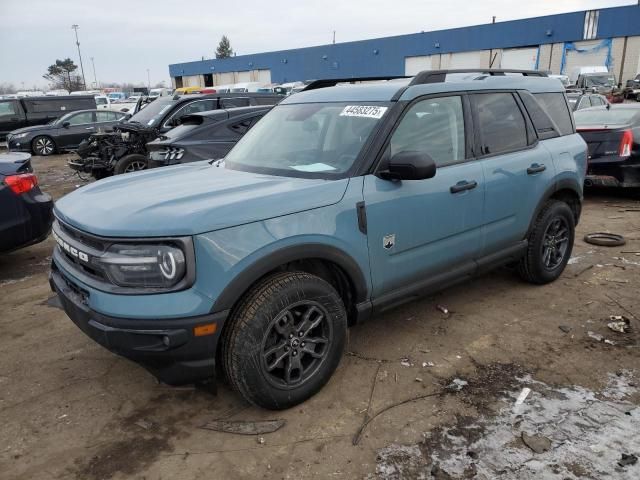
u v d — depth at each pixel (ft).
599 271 16.62
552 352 11.70
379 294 10.89
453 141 12.03
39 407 10.17
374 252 10.36
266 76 182.91
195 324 8.23
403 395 10.19
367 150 10.48
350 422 9.41
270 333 9.17
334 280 10.61
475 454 8.50
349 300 10.55
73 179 41.06
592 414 9.40
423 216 11.08
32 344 12.77
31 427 9.57
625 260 17.58
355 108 11.55
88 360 11.94
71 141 59.47
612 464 8.16
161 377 8.81
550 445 8.63
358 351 11.94
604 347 11.85
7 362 11.93
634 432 8.89
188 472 8.35
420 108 11.43
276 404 9.46
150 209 8.68
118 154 34.06
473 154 12.39
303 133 11.93
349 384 10.60
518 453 8.48
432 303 14.51
